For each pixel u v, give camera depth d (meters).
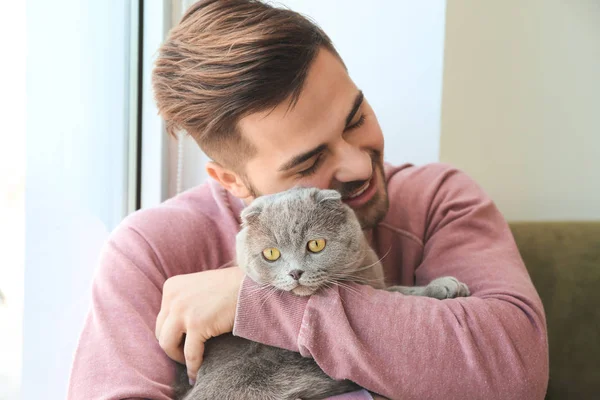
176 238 1.15
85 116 1.46
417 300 0.92
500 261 1.07
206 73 0.99
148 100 1.71
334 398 0.91
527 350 0.90
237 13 1.02
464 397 0.86
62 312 1.34
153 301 1.05
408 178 1.32
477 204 1.21
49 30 1.29
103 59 1.55
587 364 1.52
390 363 0.86
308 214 0.98
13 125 1.20
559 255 1.60
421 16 1.79
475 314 0.90
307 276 0.93
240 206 1.23
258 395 0.93
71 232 1.40
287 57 0.96
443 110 1.90
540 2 1.95
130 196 1.75
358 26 1.79
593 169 2.11
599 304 1.55
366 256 1.08
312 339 0.88
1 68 1.15
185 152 1.80
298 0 1.78
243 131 1.00
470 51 1.91
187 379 1.01
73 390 0.91
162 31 1.68
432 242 1.18
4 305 1.18
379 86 1.82
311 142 0.99
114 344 0.95
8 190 1.19
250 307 0.93
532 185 2.07
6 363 1.18
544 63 2.00
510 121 2.01
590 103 2.06
